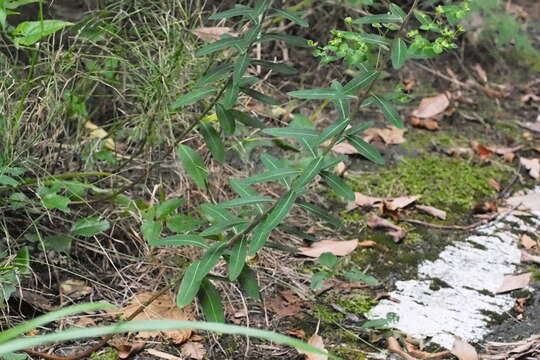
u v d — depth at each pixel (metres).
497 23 5.82
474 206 4.36
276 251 3.75
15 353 2.88
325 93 2.84
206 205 3.04
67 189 3.43
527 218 4.32
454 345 3.18
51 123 3.67
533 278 3.79
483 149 4.88
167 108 3.77
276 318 3.35
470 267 3.85
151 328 2.01
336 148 4.66
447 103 5.23
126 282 3.42
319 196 4.28
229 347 3.16
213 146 3.38
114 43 4.00
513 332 3.41
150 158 3.83
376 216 4.08
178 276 3.41
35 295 3.29
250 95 3.29
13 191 3.46
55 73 3.59
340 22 5.37
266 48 5.09
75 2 4.17
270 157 3.09
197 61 3.97
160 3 4.04
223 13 3.17
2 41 3.90
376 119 5.12
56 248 3.38
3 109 3.52
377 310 3.47
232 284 3.46
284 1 5.02
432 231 4.11
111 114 4.25
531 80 5.91
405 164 4.70
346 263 3.75
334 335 3.28
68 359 2.94
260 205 3.11
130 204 3.56
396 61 2.69
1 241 3.36
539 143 5.11
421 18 2.82
